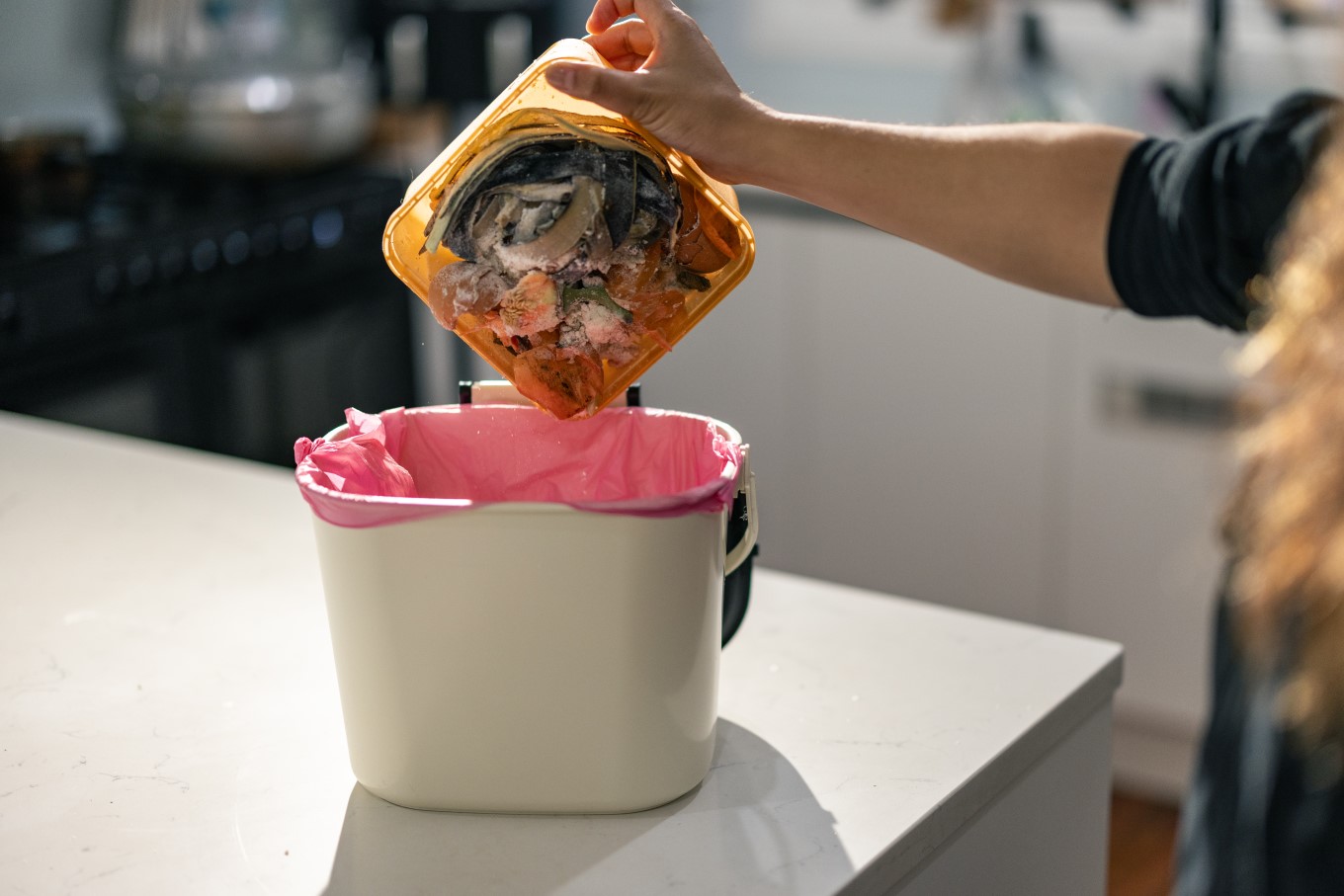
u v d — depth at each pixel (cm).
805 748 151
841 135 158
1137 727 340
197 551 181
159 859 139
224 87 361
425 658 140
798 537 391
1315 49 329
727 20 428
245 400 348
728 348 390
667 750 143
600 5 155
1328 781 121
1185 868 129
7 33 382
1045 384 339
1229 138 154
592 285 145
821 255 368
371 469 149
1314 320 118
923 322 355
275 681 159
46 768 149
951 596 369
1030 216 160
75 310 301
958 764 148
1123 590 336
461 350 405
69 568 177
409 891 136
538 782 142
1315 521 116
